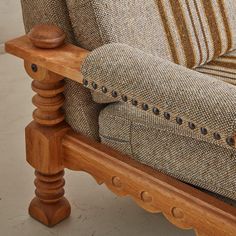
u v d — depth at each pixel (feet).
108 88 5.98
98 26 6.56
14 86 10.63
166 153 6.31
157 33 7.00
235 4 7.97
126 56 6.02
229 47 7.97
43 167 7.23
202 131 5.49
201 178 6.12
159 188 6.30
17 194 8.25
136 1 6.75
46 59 6.38
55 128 7.04
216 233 6.00
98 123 6.93
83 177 8.56
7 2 11.92
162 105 5.64
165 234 7.66
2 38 11.84
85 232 7.68
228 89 5.57
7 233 7.66
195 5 7.44
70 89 6.84
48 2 6.74
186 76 5.76
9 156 8.93
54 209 7.66
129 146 6.61
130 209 8.02
